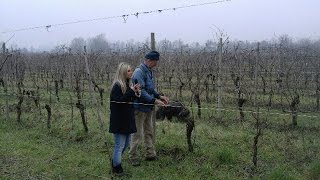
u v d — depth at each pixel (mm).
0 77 10812
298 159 4758
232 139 5609
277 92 10344
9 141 5781
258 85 11078
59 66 15281
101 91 9008
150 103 4316
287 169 4363
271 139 5707
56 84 10102
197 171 4355
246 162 4605
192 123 4871
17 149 5348
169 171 4379
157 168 4469
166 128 6246
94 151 5238
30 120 7191
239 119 7324
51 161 4844
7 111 7355
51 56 17250
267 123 6941
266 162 4648
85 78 12828
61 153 5176
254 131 6277
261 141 5531
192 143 5336
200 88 10867
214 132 5980
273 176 4051
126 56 14438
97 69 14477
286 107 8641
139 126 4508
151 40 5137
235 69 12211
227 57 11961
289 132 6359
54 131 6289
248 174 4246
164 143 5227
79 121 6875
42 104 9023
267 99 9641
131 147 4547
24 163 4762
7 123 7039
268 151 5055
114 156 4211
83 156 5012
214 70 11797
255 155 4395
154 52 4387
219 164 4531
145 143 4656
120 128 4105
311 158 4766
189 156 4805
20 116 7359
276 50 13703
